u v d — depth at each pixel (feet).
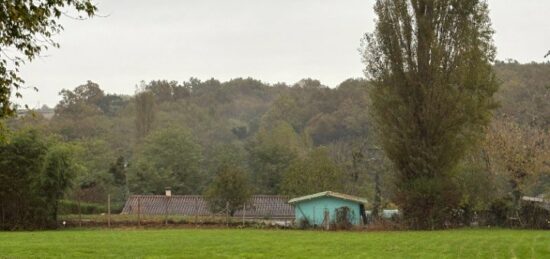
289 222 151.53
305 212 154.81
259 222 146.30
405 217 132.46
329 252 70.54
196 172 242.58
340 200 153.99
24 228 135.03
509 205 137.39
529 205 138.21
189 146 244.01
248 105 398.01
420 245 79.71
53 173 137.69
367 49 142.00
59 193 139.95
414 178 134.62
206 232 116.37
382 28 137.18
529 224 134.31
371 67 138.72
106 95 402.11
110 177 233.55
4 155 136.26
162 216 162.81
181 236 100.53
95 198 209.26
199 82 427.74
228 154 252.62
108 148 264.11
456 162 134.31
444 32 136.36
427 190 129.59
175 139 241.55
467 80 135.13
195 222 146.00
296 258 63.67
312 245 80.64
